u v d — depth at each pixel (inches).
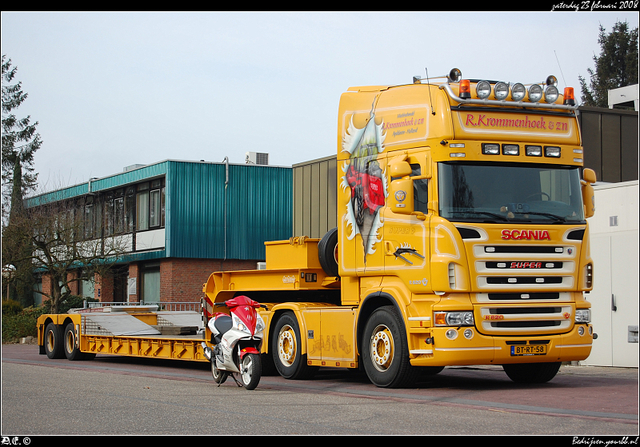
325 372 595.2
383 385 439.8
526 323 420.2
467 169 419.8
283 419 316.5
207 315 607.5
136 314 800.3
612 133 743.1
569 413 332.8
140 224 1508.4
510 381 489.7
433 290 411.8
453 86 435.8
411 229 428.1
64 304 1380.4
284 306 530.3
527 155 430.9
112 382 496.7
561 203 436.5
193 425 302.0
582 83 2230.6
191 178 1422.2
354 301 474.6
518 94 432.8
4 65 2023.9
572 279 429.4
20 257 1373.0
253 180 1475.1
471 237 410.0
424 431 286.0
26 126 2043.6
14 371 601.0
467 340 406.0
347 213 479.5
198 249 1418.6
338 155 489.7
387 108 458.6
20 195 1615.4
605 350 593.0
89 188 1636.3
